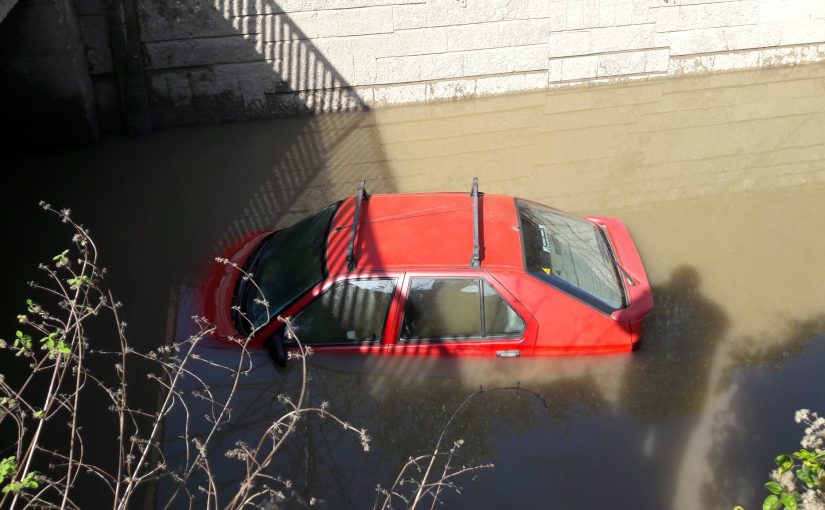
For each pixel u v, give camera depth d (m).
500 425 5.28
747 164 9.21
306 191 8.89
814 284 6.87
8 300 7.00
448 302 5.57
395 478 4.95
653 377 5.67
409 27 10.68
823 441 4.16
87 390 5.81
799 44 11.80
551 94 11.48
